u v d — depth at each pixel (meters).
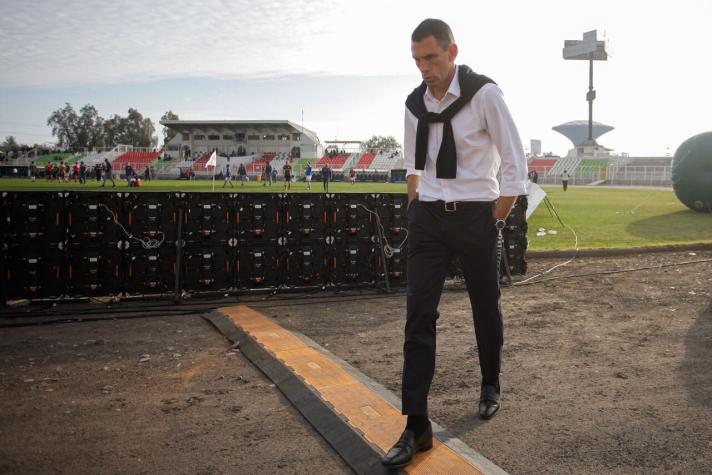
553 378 4.24
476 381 4.22
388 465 2.81
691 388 4.01
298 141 82.06
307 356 4.64
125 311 6.51
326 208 7.73
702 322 5.82
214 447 3.10
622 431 3.33
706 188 18.33
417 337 3.04
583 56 94.56
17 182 46.38
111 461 2.93
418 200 3.22
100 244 6.95
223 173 65.38
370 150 80.69
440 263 3.16
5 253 6.69
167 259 7.17
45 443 3.12
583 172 70.50
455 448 3.06
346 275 7.87
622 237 12.95
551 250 10.46
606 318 6.05
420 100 3.22
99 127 133.25
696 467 2.90
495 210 3.11
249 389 4.01
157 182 52.81
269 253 7.56
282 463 2.94
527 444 3.17
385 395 3.84
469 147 3.09
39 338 5.33
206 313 6.41
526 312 6.37
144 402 3.74
